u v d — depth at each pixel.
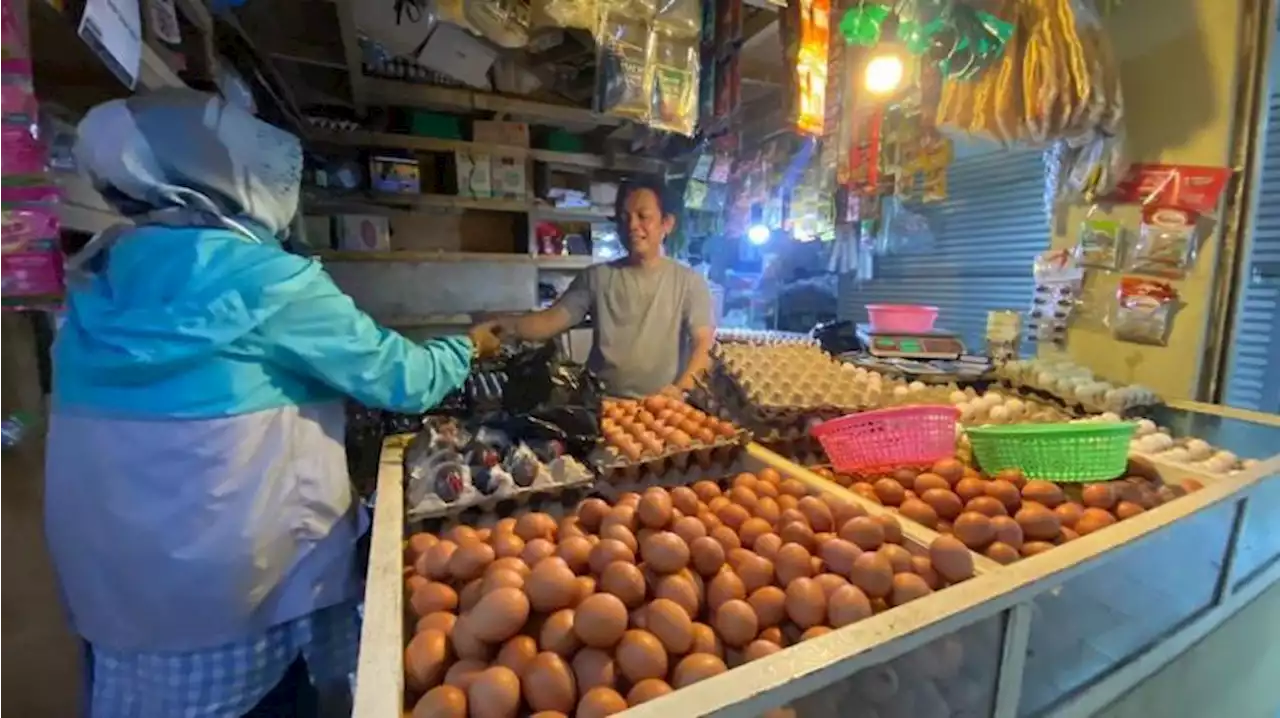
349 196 3.07
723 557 0.86
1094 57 1.78
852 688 0.69
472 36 1.97
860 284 3.81
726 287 4.03
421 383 1.14
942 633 0.72
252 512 0.98
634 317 2.17
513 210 3.40
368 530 1.23
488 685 0.63
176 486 0.94
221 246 0.96
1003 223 2.90
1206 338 1.89
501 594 0.71
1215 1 1.80
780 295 4.09
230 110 1.02
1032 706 0.92
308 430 1.07
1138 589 1.07
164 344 0.91
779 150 2.79
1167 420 1.76
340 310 1.04
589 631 0.69
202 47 1.66
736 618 0.75
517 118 3.17
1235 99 1.79
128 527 0.94
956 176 3.12
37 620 1.21
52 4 0.94
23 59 0.91
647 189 2.18
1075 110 1.74
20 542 1.17
